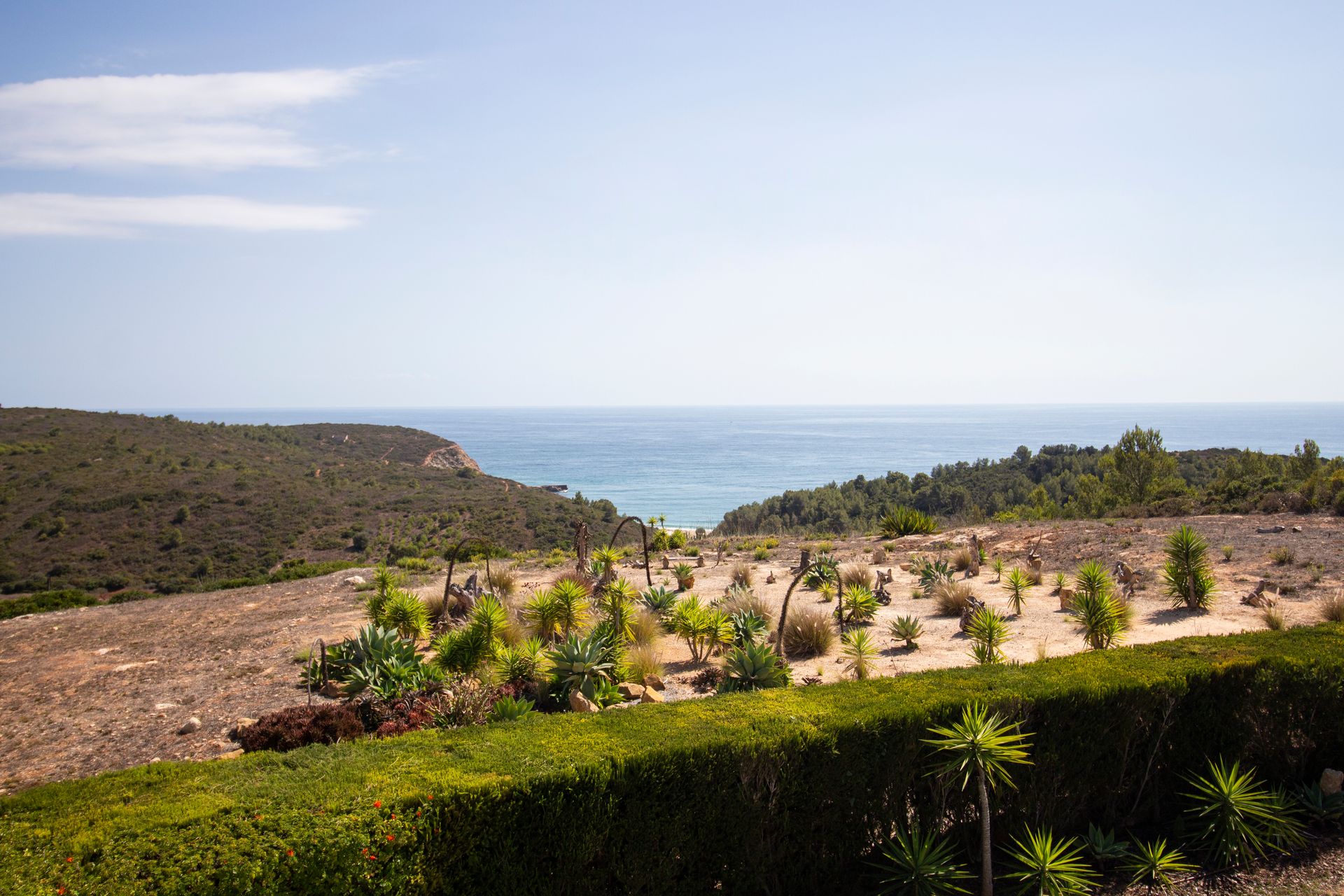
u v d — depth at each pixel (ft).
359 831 10.53
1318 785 16.30
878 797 13.75
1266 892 13.15
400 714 20.70
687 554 67.41
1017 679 15.78
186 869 9.82
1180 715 15.89
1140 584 39.24
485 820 11.30
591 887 12.02
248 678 26.84
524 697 22.79
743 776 12.83
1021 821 14.66
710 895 12.79
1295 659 16.84
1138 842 14.12
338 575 55.72
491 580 45.91
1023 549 55.31
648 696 23.72
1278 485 74.18
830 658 29.12
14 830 10.48
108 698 25.22
